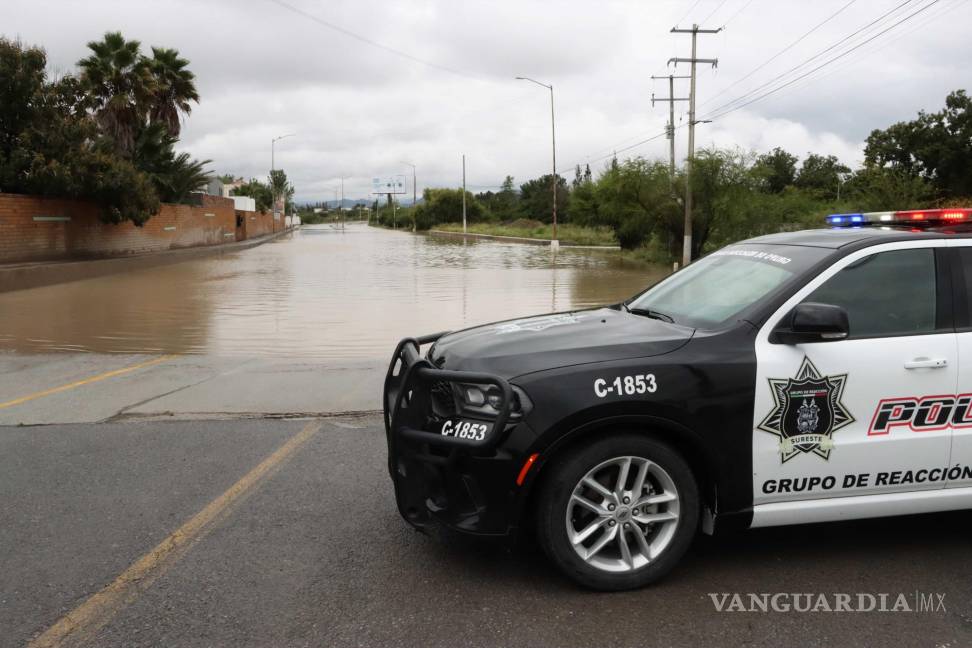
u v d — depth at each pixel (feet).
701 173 105.70
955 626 10.57
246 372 27.68
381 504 14.93
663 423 11.15
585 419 10.87
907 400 11.94
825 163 248.93
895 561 12.59
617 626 10.50
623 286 69.05
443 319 46.14
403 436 11.74
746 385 11.40
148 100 106.01
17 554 12.63
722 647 10.02
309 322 44.50
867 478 12.01
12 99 71.20
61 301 54.03
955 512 14.73
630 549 11.87
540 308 51.90
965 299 12.41
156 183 108.06
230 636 10.19
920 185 103.50
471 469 11.05
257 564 12.31
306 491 15.64
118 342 37.22
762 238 15.03
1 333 39.83
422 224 321.73
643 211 115.65
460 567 12.25
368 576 11.93
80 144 77.10
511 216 334.85
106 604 11.00
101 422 21.11
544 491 11.10
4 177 71.46
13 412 22.20
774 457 11.61
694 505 11.54
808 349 11.68
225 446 18.78
